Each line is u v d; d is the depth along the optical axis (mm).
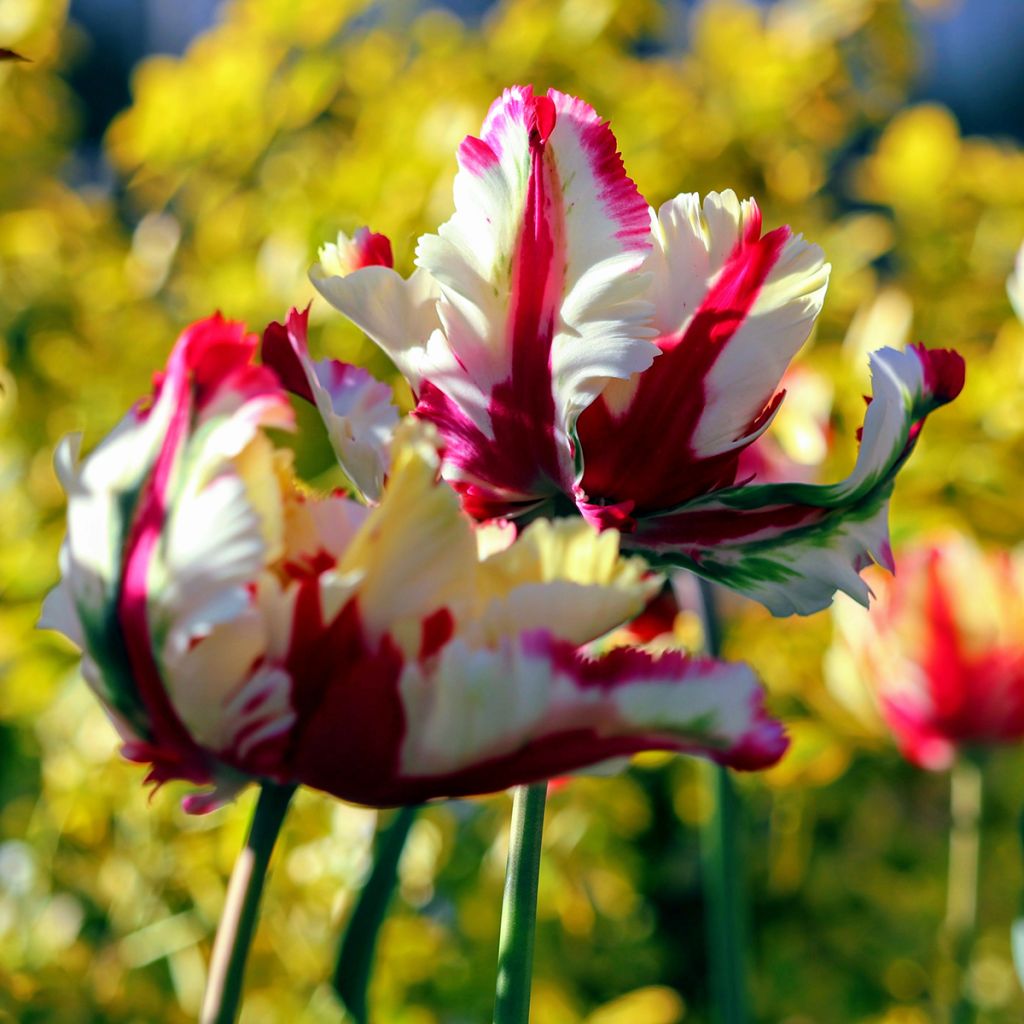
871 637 966
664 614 826
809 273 664
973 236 1614
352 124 1670
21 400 1466
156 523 615
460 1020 1168
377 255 689
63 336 1533
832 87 1658
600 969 1331
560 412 655
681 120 1545
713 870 896
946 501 1325
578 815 1239
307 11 1587
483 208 654
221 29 1710
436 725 604
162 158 1614
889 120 1781
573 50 1511
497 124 653
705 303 664
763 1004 1366
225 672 607
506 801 1174
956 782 1004
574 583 605
